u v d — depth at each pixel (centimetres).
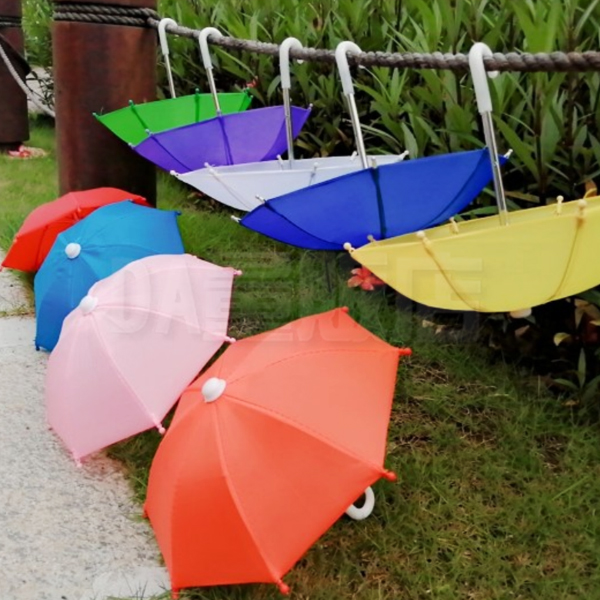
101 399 177
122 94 287
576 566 150
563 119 199
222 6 367
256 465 138
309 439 139
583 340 203
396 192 157
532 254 133
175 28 268
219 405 146
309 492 136
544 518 160
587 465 177
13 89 508
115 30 280
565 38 192
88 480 180
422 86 254
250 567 133
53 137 590
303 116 249
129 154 295
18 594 146
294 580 147
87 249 225
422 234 136
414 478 173
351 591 146
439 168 155
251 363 156
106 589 147
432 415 200
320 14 308
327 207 159
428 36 225
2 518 166
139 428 174
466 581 147
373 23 275
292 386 148
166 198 385
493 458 182
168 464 147
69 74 285
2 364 235
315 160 228
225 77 388
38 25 621
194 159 241
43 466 185
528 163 193
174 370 181
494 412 200
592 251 133
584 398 195
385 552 154
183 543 138
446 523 161
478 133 219
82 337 184
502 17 216
